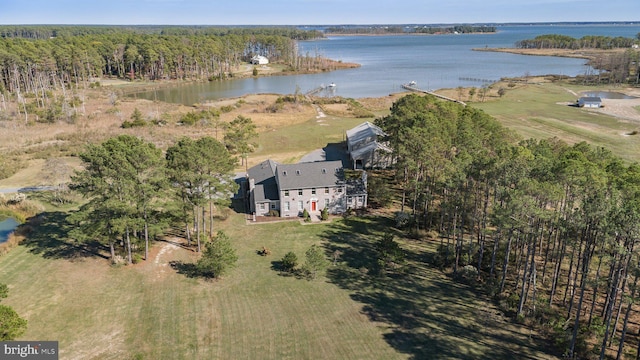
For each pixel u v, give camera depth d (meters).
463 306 38.69
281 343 33.62
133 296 39.28
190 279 42.44
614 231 29.83
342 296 40.09
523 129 99.62
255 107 130.12
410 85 177.38
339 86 181.62
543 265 44.47
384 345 33.44
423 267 45.50
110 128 98.06
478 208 46.88
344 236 52.62
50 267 43.69
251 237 52.22
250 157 82.62
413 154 52.19
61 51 152.75
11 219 55.53
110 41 196.88
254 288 41.22
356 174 72.38
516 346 33.41
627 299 29.66
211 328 35.22
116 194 43.06
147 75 191.62
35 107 114.38
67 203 60.22
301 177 57.94
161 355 32.03
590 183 35.72
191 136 93.31
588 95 147.75
